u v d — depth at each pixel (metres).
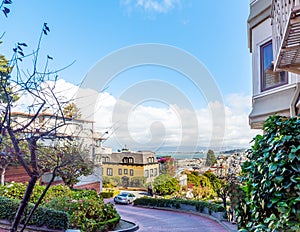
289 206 1.70
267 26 5.59
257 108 5.78
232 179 9.47
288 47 3.49
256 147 2.26
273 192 1.84
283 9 3.58
